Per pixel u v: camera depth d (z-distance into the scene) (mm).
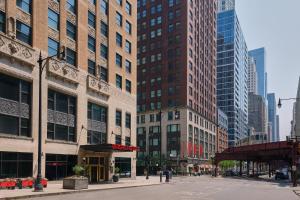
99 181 49469
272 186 49188
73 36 45750
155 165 105438
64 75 42469
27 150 36031
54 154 40500
